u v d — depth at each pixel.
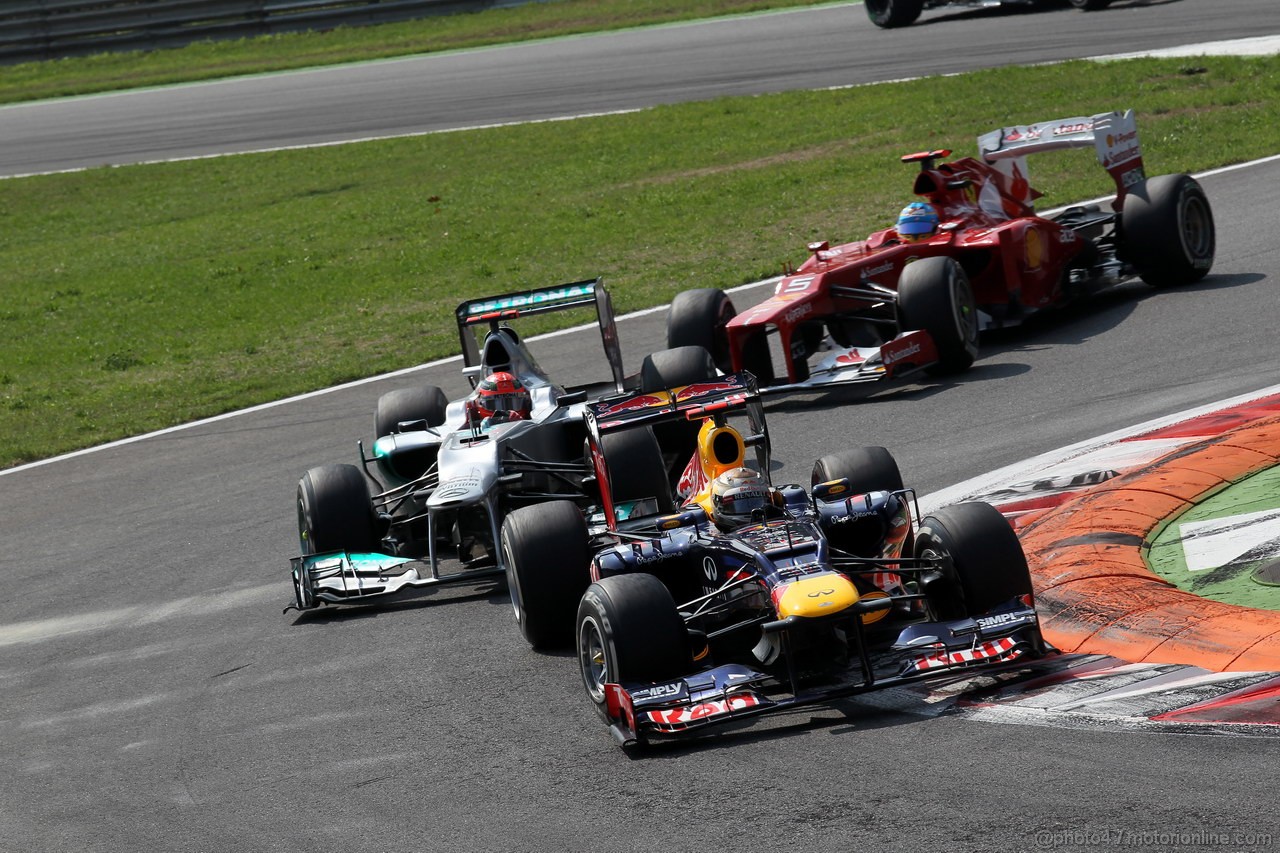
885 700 25.09
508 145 129.00
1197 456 33.84
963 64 125.06
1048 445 39.69
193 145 151.38
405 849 22.30
